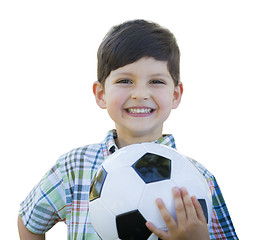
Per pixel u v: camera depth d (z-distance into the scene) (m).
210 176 2.45
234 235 2.39
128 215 1.72
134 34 2.23
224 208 2.42
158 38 2.27
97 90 2.49
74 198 2.39
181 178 1.79
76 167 2.46
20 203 2.58
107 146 2.48
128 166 1.80
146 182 1.74
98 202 1.82
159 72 2.24
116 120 2.33
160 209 1.70
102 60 2.36
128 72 2.21
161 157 1.83
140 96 2.21
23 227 2.50
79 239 2.29
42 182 2.51
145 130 2.31
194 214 1.73
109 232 1.78
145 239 1.73
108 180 1.81
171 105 2.37
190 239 1.71
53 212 2.45
